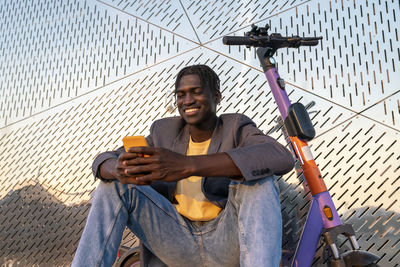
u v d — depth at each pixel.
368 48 1.87
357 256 1.21
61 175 2.34
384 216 1.62
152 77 2.27
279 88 1.52
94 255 1.03
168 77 2.23
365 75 1.83
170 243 1.15
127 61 2.39
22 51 2.82
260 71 2.02
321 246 1.61
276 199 1.05
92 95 2.42
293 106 1.40
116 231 1.08
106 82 2.41
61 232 2.23
